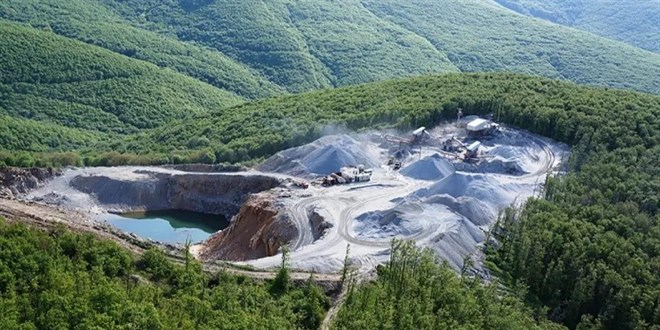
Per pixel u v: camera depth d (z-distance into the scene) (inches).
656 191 6702.8
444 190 7401.6
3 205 5812.0
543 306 5305.1
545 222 6131.9
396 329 4057.6
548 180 7155.5
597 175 7086.6
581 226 5999.0
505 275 5821.9
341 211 6998.0
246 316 3937.0
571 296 5423.2
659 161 7322.8
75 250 4377.5
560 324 5049.2
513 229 6289.4
